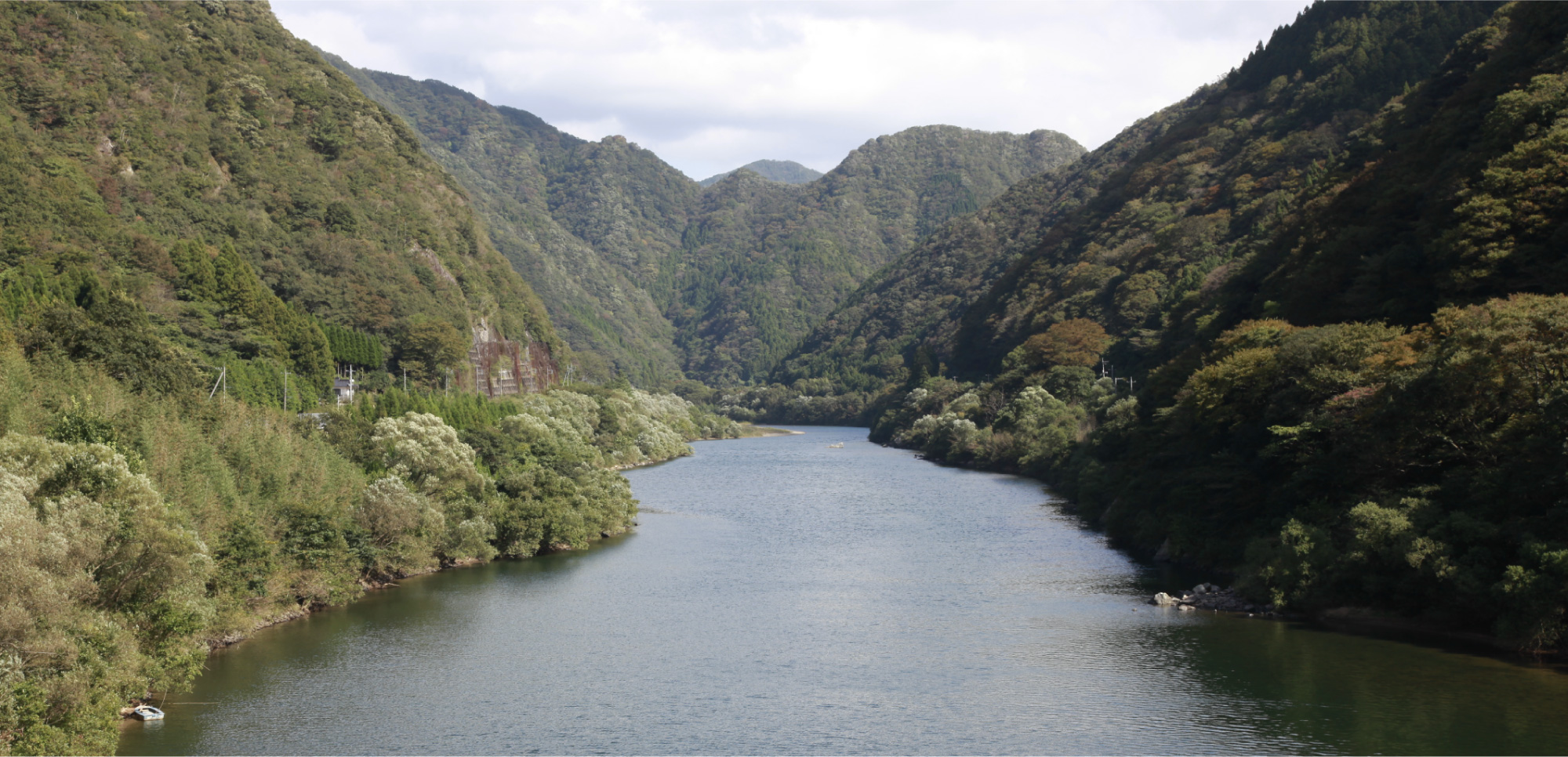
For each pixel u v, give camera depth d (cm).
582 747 4338
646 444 18875
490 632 6131
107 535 4300
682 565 8256
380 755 4206
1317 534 6231
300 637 5928
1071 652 5628
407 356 15938
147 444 5794
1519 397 5712
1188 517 8025
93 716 3850
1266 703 4675
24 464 4394
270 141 19175
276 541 6425
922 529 10212
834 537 9725
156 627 4581
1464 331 6000
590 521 9394
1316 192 13725
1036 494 13225
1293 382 7500
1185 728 4447
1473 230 7581
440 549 8038
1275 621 6125
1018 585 7438
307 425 8444
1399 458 6306
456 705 4831
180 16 19850
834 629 6216
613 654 5694
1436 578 5366
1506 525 5291
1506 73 9750
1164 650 5591
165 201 15612
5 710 3500
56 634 3803
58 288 9500
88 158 15075
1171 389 10044
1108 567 8094
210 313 12256
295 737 4381
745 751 4300
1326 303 9238
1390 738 4200
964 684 5119
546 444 11525
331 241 17312
